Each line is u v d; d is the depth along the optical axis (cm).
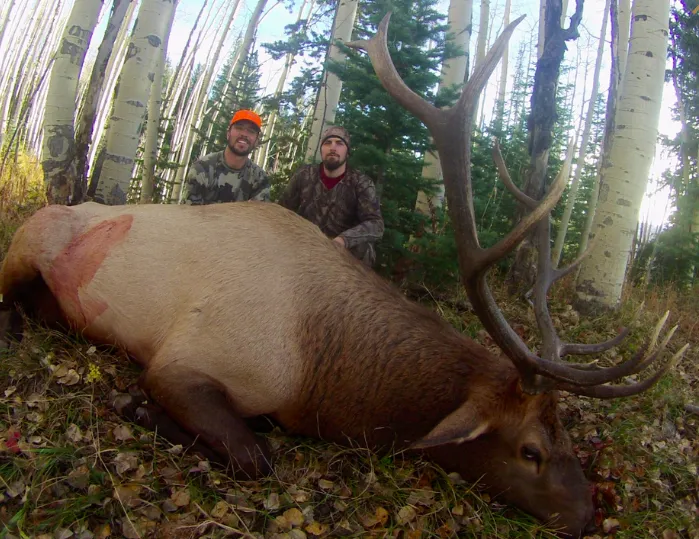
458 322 477
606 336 506
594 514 268
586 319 558
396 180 573
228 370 284
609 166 594
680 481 305
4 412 267
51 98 541
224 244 314
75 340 337
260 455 269
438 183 602
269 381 288
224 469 267
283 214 337
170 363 283
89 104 550
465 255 245
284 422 304
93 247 329
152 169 1174
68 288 328
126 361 327
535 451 259
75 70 548
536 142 603
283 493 257
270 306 295
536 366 248
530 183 606
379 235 461
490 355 295
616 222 581
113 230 331
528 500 262
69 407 275
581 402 365
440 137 247
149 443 267
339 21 951
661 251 1348
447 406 281
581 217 1694
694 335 593
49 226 334
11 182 659
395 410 289
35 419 262
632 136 583
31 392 286
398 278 561
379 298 311
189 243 317
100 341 330
